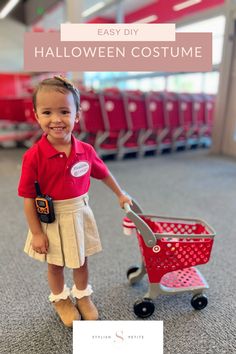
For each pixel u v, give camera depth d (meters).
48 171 0.85
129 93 3.63
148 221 1.17
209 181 2.79
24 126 5.00
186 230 1.19
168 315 1.07
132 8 7.04
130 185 2.66
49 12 6.56
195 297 1.09
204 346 0.93
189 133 4.50
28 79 5.80
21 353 0.91
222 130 4.14
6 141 4.88
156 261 1.03
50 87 0.80
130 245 1.57
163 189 2.54
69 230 0.90
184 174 3.06
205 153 4.30
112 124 3.57
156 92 3.89
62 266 0.98
